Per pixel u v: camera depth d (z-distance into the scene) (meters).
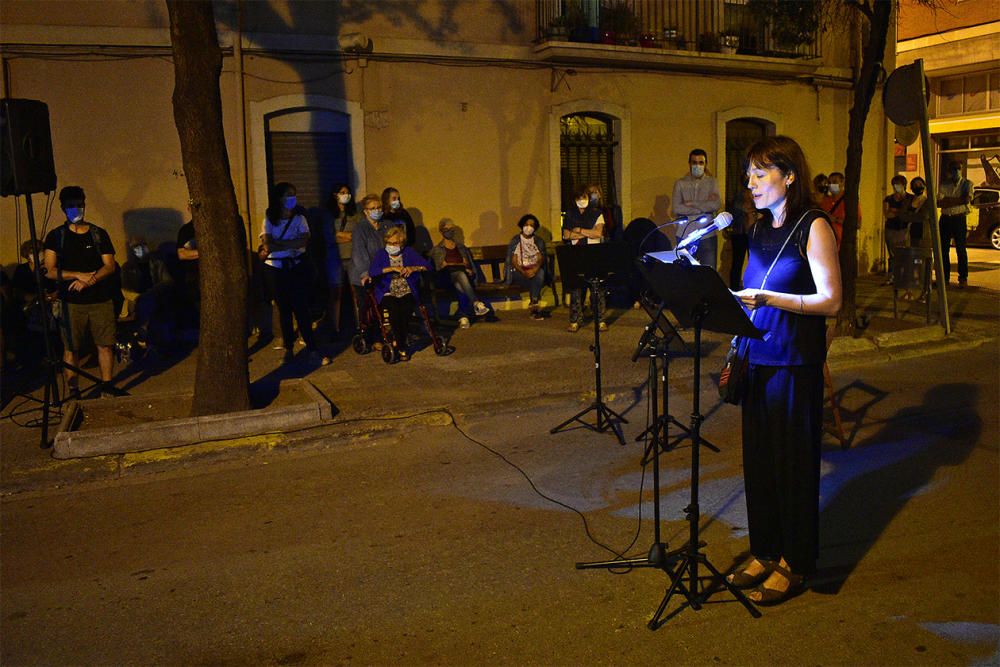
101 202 10.30
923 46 22.38
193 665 3.73
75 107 10.09
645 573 4.46
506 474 6.04
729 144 14.65
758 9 12.05
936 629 3.82
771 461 4.04
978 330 10.52
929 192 10.24
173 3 6.53
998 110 21.61
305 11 11.05
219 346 6.94
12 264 9.98
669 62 12.97
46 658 3.81
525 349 9.71
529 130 12.59
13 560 4.86
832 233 3.86
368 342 9.61
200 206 6.81
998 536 4.82
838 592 4.20
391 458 6.47
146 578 4.57
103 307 7.93
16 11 9.78
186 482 6.07
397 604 4.20
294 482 6.00
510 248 11.50
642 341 4.73
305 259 9.30
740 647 3.72
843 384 8.32
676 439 6.68
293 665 3.71
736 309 3.62
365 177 11.59
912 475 5.83
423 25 11.74
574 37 12.60
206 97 6.70
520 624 3.97
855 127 9.38
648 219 13.69
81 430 6.60
